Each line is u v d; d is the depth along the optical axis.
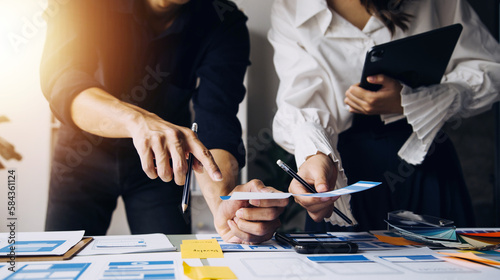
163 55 1.45
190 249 0.66
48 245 0.67
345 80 1.27
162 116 1.50
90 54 1.29
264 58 2.12
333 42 1.28
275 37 1.38
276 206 0.72
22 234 0.77
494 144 2.24
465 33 1.31
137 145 0.76
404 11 1.31
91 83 1.11
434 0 1.36
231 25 1.53
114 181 1.41
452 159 1.27
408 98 1.10
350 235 0.83
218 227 0.81
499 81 1.23
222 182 1.04
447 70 1.33
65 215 1.41
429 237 0.72
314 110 1.10
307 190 0.74
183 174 0.69
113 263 0.57
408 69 1.10
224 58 1.50
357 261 0.60
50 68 1.17
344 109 1.28
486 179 2.24
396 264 0.58
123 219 2.07
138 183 1.41
